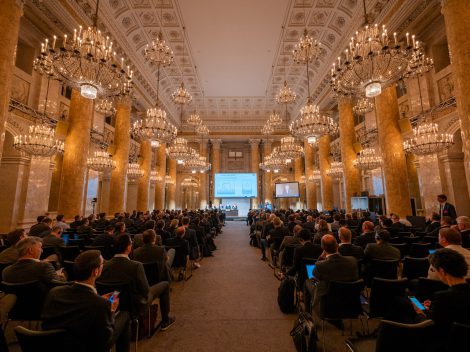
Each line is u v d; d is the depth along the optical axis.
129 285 2.51
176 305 3.86
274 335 2.97
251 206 22.70
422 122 8.95
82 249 4.50
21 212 8.11
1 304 2.46
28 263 2.61
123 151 11.41
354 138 10.96
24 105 8.04
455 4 4.51
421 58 5.97
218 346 2.76
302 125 8.26
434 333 1.53
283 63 14.38
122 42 10.93
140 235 5.04
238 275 5.49
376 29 4.91
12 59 4.48
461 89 4.38
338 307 2.53
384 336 1.58
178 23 11.16
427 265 3.23
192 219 9.02
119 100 11.61
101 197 14.54
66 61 4.65
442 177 8.58
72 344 1.53
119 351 2.30
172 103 19.14
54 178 10.54
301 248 3.60
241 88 17.44
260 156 23.55
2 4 4.39
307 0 9.96
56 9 7.68
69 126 8.21
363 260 3.40
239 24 11.23
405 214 7.53
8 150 8.02
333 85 5.94
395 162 7.74
